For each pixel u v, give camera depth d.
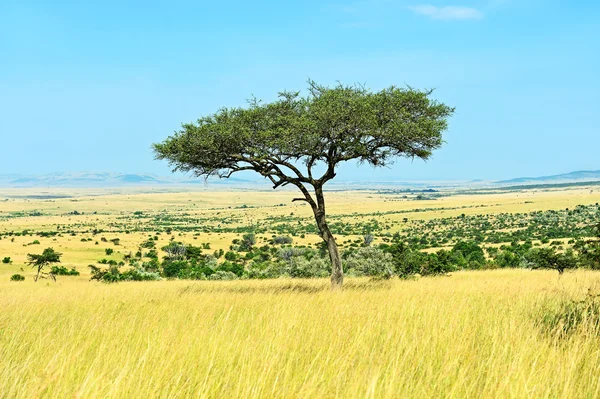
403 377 5.14
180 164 22.06
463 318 9.34
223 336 7.78
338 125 20.11
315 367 5.82
